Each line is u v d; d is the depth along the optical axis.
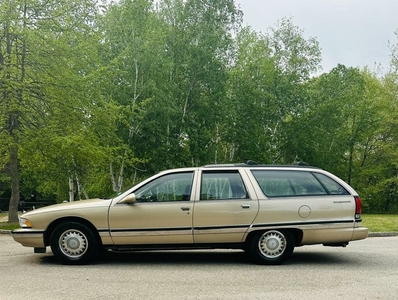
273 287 6.54
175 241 8.16
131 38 28.73
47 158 20.12
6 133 18.56
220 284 6.71
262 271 7.71
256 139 35.72
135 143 29.70
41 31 18.41
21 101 18.17
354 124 41.44
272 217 8.24
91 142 20.69
